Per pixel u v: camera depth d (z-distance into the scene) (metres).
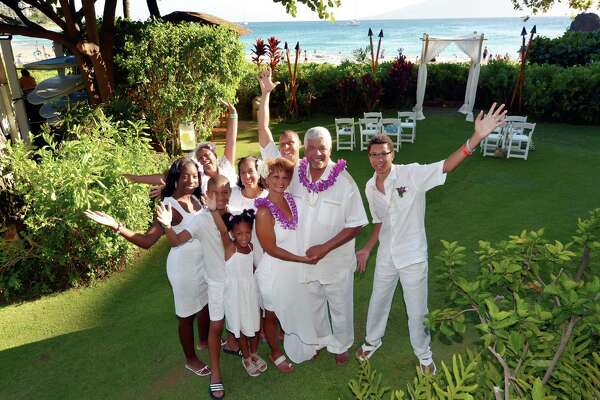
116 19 13.05
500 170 10.55
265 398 4.15
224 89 11.45
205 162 4.63
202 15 16.72
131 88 11.52
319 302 4.30
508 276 2.87
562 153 11.77
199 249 4.00
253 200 4.27
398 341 4.86
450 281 3.08
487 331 2.33
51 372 4.62
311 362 4.59
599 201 8.51
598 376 2.36
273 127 15.83
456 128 14.75
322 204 3.84
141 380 4.45
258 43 16.78
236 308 4.03
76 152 6.74
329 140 3.74
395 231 3.92
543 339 2.46
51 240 6.01
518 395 2.38
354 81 16.94
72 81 12.79
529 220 7.77
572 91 14.73
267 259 4.05
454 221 7.88
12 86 11.12
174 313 5.57
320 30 182.88
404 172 3.81
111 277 6.50
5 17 11.97
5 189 6.45
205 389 4.30
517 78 16.34
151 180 5.74
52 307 5.85
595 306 2.27
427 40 15.52
